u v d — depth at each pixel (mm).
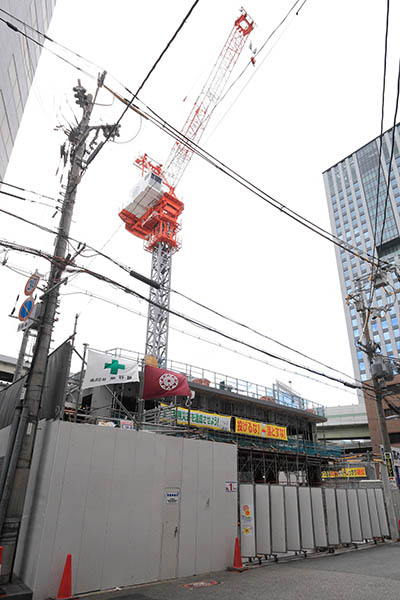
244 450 23453
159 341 45938
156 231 55594
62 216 10398
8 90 18672
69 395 16953
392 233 106312
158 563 9172
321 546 13430
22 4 18312
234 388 29016
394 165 113625
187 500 10320
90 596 7629
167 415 20281
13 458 8227
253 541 11484
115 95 7711
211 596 7543
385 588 8008
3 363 35031
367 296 93062
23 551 8328
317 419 34562
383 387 18656
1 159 19578
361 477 35312
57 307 10039
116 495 8898
